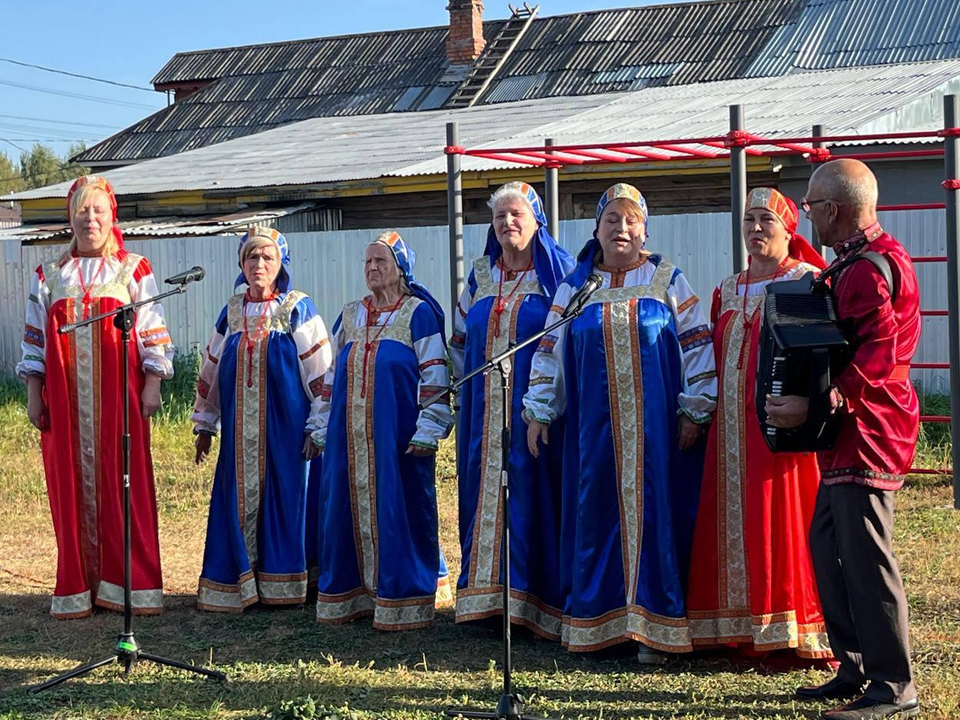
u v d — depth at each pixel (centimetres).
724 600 529
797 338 449
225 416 655
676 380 542
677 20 2352
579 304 478
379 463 608
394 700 504
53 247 1597
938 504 808
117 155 2644
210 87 2786
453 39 2505
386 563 603
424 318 619
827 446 456
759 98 1619
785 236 531
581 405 546
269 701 505
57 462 629
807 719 470
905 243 1228
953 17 2012
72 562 629
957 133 784
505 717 464
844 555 460
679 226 1277
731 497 526
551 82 2291
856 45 2045
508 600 465
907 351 458
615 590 543
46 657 570
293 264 1459
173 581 710
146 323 638
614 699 497
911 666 491
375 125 2077
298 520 651
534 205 588
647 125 1516
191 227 1525
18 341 1612
